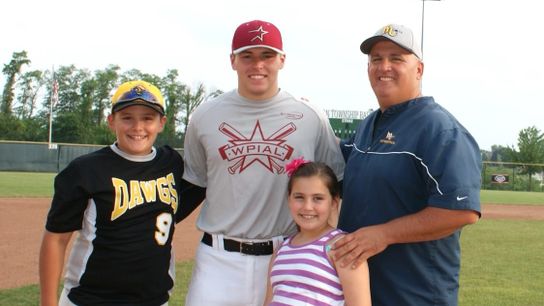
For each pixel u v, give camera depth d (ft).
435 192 9.11
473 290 20.90
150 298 10.65
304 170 9.96
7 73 215.10
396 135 9.95
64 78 216.74
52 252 10.29
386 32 10.11
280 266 9.80
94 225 10.22
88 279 10.28
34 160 114.32
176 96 216.13
